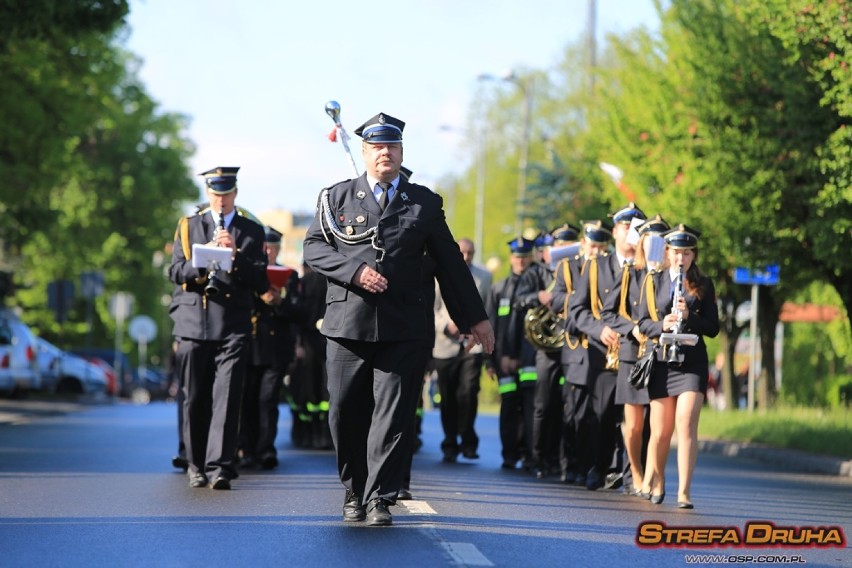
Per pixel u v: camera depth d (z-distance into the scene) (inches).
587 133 4185.5
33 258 7573.8
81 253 7810.0
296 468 1961.1
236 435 1610.5
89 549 1116.5
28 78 4084.6
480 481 1813.5
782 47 2586.1
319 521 1279.5
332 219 1208.8
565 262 1841.8
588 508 1489.9
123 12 3221.0
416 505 1425.9
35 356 4613.7
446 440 2198.6
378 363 1211.2
